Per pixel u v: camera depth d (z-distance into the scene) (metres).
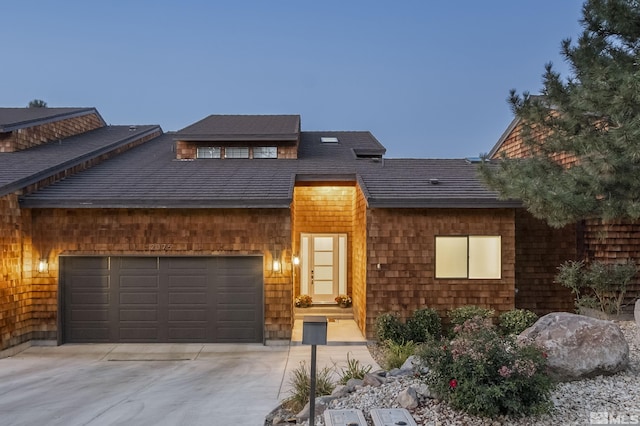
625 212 7.58
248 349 9.62
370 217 10.21
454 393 4.63
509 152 15.22
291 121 17.19
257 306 10.09
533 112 9.14
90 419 5.78
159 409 6.11
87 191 10.22
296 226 13.59
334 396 5.59
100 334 10.03
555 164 9.29
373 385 5.76
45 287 9.98
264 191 10.30
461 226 10.22
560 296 11.30
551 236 11.38
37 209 9.98
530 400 4.53
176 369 8.20
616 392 5.14
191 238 10.07
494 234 10.20
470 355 4.65
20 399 6.58
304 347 9.74
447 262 10.26
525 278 11.30
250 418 5.73
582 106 7.50
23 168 10.64
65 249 9.98
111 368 8.29
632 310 9.99
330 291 13.66
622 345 5.66
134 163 13.61
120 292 10.06
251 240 10.09
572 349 5.49
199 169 12.73
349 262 13.59
